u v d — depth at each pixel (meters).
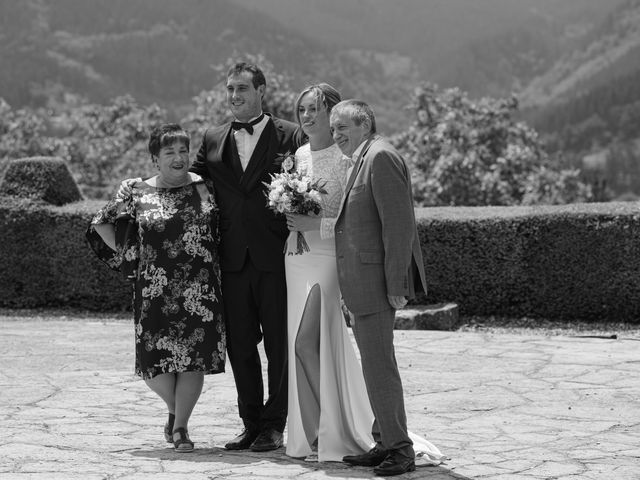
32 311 13.41
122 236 6.02
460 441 6.21
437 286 12.59
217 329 5.90
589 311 12.16
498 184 26.33
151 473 5.25
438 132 27.86
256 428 6.04
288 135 6.15
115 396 7.67
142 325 5.88
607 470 5.42
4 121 34.66
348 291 5.32
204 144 6.25
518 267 12.30
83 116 37.28
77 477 5.14
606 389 7.94
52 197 13.76
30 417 6.86
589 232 12.02
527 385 8.12
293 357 5.72
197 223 5.91
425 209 13.18
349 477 5.20
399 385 5.34
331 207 5.75
